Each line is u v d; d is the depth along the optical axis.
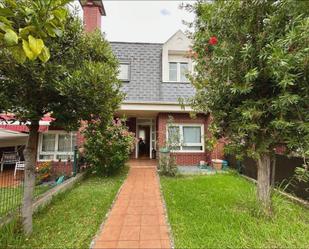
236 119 5.51
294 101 4.25
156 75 15.56
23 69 3.72
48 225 5.14
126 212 6.12
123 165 12.47
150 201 7.12
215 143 6.31
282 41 4.29
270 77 4.83
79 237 4.59
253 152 5.24
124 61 15.54
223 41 5.28
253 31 5.21
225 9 5.18
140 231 4.94
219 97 5.67
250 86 4.78
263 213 5.52
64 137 12.82
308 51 4.11
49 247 4.21
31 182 4.77
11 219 4.81
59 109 4.73
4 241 4.24
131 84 15.13
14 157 12.21
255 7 5.08
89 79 4.19
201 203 6.63
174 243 4.37
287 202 6.55
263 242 4.40
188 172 12.12
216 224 5.14
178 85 14.95
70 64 4.55
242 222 5.21
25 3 2.23
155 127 18.42
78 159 10.89
